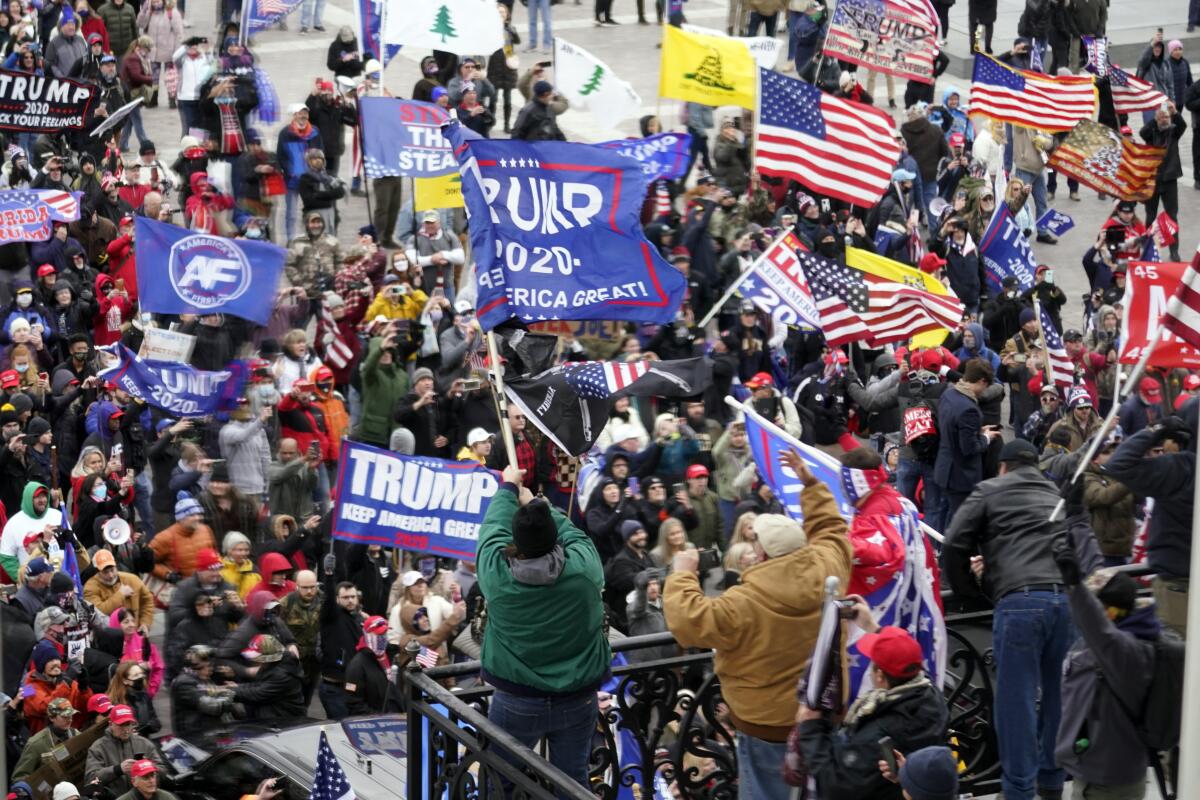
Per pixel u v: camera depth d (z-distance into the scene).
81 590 54.78
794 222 81.25
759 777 29.05
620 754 37.72
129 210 86.12
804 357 76.19
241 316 62.91
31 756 47.69
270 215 89.44
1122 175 91.19
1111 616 28.81
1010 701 31.42
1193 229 108.19
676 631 28.58
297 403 62.69
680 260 74.19
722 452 57.94
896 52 93.50
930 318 64.75
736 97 83.75
